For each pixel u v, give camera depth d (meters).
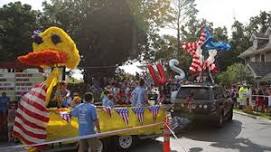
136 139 13.55
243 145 13.62
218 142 14.24
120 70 37.97
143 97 13.75
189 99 17.34
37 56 10.70
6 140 14.94
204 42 24.05
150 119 13.02
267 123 19.97
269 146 13.45
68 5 38.91
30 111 10.38
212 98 17.28
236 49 65.44
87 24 36.41
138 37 40.44
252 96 26.22
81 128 9.87
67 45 11.39
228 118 20.89
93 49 36.84
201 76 24.59
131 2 38.22
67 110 11.68
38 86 10.69
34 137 10.34
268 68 45.81
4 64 16.05
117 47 36.75
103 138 11.92
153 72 18.92
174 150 12.66
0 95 15.91
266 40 52.06
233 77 44.16
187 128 17.86
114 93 20.92
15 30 37.41
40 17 40.66
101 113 11.78
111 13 36.16
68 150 12.19
